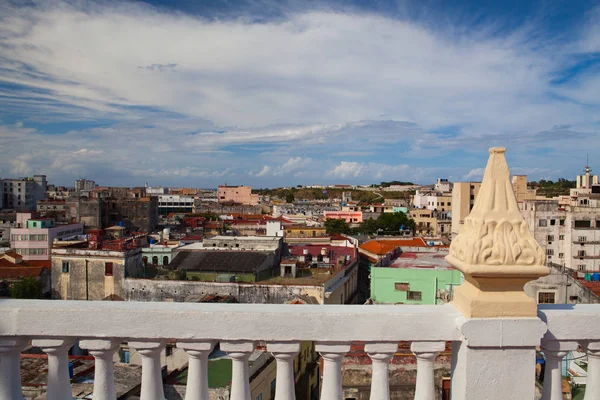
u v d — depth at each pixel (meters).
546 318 4.26
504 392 4.11
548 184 173.38
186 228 76.44
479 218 4.14
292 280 36.66
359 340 4.20
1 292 46.66
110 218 81.31
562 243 54.91
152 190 168.50
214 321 4.18
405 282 31.88
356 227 96.94
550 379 4.36
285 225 73.56
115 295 35.62
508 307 4.09
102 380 4.31
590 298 27.94
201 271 37.81
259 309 4.23
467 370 4.10
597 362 4.37
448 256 4.57
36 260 58.75
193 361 4.27
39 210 91.62
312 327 4.18
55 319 4.23
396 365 13.38
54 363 4.33
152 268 40.66
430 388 4.26
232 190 170.12
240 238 45.94
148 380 4.27
